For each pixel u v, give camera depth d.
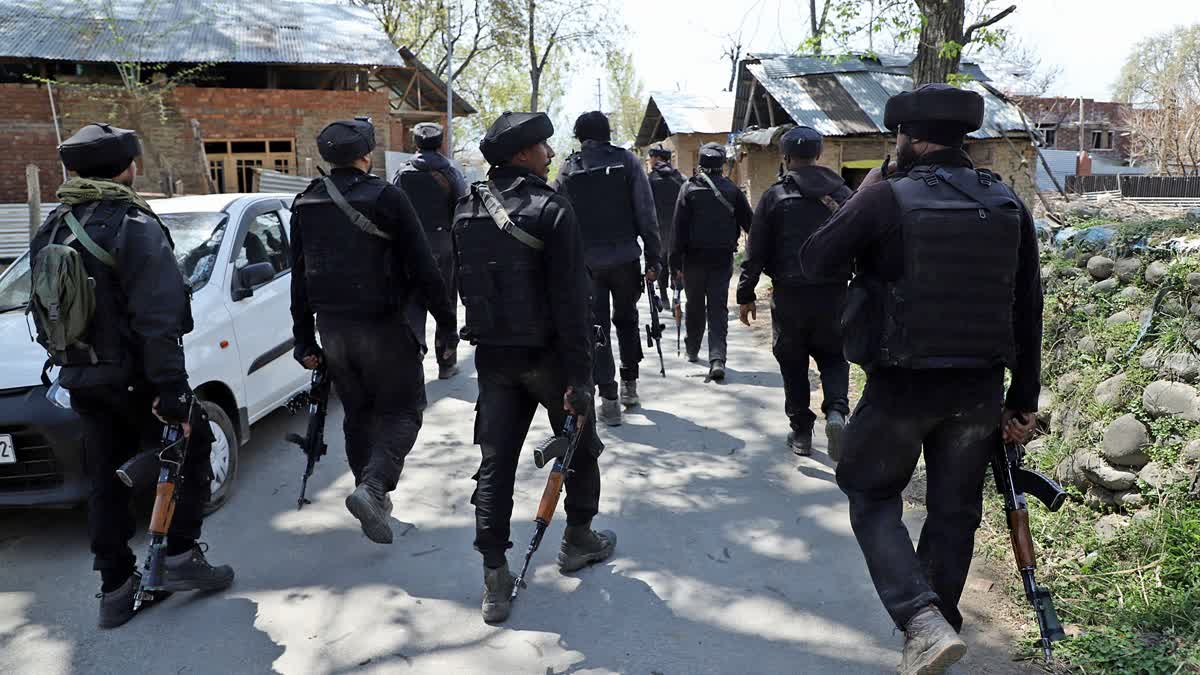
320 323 3.77
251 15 23.27
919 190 2.44
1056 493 2.52
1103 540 3.43
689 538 3.90
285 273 5.46
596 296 5.43
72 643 3.13
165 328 2.95
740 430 5.41
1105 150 45.38
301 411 5.86
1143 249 4.57
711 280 6.55
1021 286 2.55
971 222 2.39
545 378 3.20
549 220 3.04
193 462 3.32
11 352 3.90
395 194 3.67
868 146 16.00
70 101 20.12
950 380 2.46
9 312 4.36
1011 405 2.64
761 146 17.28
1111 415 3.90
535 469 4.84
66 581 3.62
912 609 2.43
